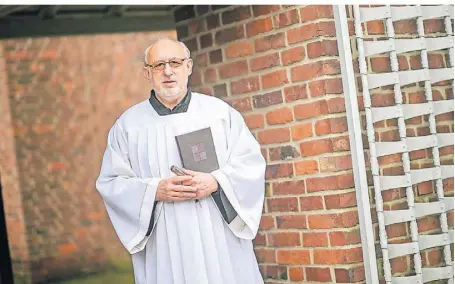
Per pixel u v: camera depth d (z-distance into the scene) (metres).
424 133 4.89
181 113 4.23
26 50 7.99
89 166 8.22
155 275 4.27
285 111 4.72
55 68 8.11
